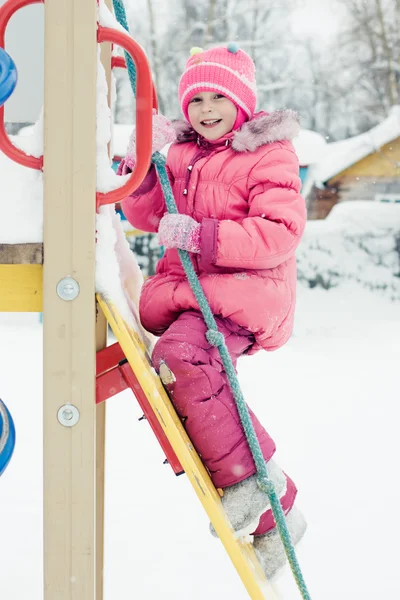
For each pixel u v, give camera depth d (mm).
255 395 5539
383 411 4992
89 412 1156
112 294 1190
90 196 1137
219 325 1620
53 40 1111
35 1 1196
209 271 1690
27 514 2939
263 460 1437
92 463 1161
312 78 15852
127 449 3971
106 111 1188
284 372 6570
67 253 1141
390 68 15625
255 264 1590
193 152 1850
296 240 1632
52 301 1146
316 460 3805
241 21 16125
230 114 1835
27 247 1145
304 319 10086
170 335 1537
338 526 2885
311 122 15875
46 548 1166
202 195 1770
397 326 9859
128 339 1173
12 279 1170
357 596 2273
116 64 1880
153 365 1512
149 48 16125
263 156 1730
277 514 1411
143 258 10734
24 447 3930
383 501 3193
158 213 1879
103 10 1215
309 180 11547
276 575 1511
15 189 1162
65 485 1162
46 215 1134
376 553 2617
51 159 1127
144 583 2355
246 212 1753
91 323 1150
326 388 5840
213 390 1482
